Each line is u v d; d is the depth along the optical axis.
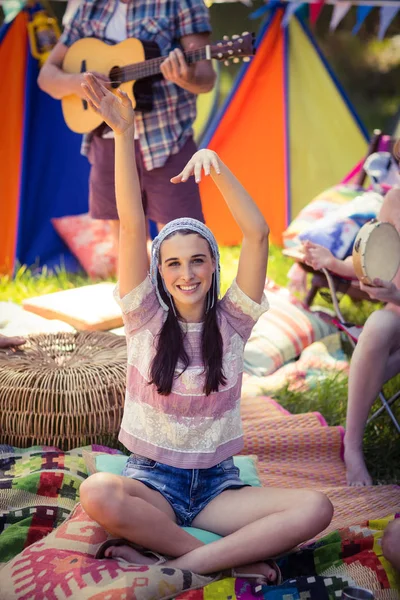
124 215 2.42
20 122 5.36
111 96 2.38
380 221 3.18
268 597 2.20
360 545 2.43
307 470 3.16
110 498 2.23
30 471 2.85
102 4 4.21
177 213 4.22
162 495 2.38
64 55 4.38
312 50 5.88
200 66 4.00
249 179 6.05
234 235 6.12
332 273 4.13
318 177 6.05
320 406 3.75
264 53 5.81
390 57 13.62
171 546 2.29
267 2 5.80
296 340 4.30
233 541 2.27
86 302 4.14
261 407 3.63
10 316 4.02
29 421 3.01
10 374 3.07
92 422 3.04
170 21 4.03
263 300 2.49
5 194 5.45
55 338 3.45
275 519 2.27
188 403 2.38
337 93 5.96
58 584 2.16
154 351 2.42
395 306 3.20
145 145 4.10
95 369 3.13
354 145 6.04
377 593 2.23
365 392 3.17
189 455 2.41
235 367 2.47
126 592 2.10
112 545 2.31
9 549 2.50
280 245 6.07
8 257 5.48
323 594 2.22
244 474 2.74
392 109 12.38
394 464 3.31
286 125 5.95
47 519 2.64
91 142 4.37
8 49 5.25
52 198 5.61
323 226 4.47
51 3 8.95
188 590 2.19
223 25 9.83
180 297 2.39
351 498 2.92
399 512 2.75
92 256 5.48
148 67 3.92
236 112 5.88
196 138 6.06
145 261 2.46
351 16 12.45
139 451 2.43
